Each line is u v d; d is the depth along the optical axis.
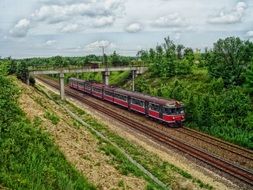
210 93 56.25
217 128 43.31
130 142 37.22
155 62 80.31
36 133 24.33
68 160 23.03
